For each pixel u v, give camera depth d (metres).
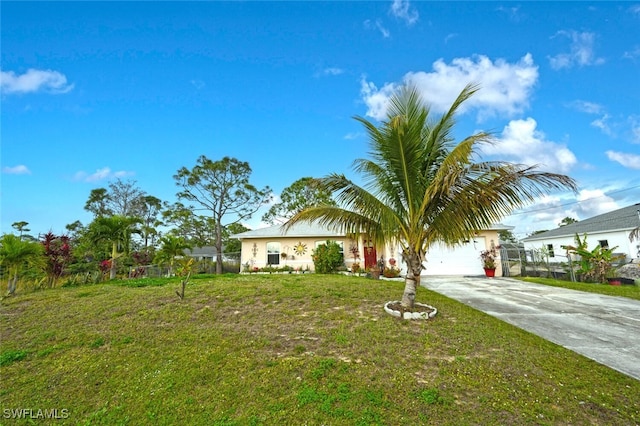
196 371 3.89
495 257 15.39
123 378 3.82
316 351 4.43
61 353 4.68
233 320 6.10
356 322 5.73
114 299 8.06
